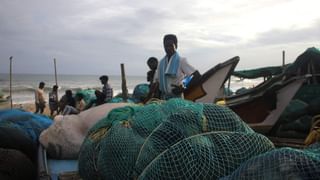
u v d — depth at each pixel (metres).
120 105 5.80
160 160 2.79
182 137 3.06
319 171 2.16
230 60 8.55
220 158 2.72
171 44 6.88
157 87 7.21
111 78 142.75
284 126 7.79
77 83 93.06
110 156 3.47
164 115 3.65
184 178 2.69
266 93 7.95
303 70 7.91
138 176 3.06
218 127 3.17
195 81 8.03
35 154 5.96
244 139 2.82
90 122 5.45
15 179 4.71
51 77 136.88
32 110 28.64
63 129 5.38
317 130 3.45
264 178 2.25
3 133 5.64
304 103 7.70
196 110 3.23
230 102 8.41
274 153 2.30
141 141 3.34
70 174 4.30
